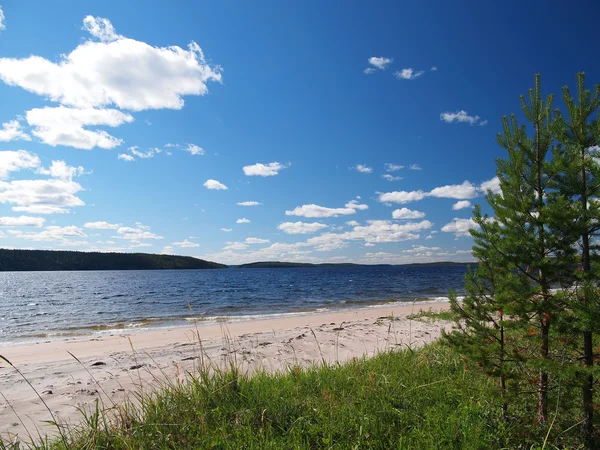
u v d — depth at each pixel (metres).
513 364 3.49
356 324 12.87
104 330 14.82
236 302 26.97
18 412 4.63
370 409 3.80
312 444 3.33
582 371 3.02
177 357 7.91
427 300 26.30
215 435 3.37
